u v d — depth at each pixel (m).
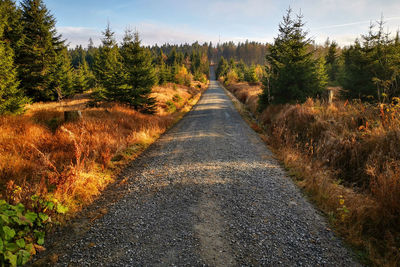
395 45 16.38
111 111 11.47
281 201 4.00
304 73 11.85
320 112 8.27
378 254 2.59
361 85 16.80
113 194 4.38
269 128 10.40
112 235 3.06
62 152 5.72
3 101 9.40
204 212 3.65
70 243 2.89
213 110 18.98
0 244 2.26
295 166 5.59
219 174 5.29
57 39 22.52
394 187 3.18
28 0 20.50
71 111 8.47
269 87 13.62
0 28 13.64
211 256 2.65
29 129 6.76
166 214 3.60
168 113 16.61
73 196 4.02
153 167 5.89
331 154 5.66
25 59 20.03
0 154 4.88
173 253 2.71
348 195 3.86
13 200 3.28
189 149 7.55
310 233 3.08
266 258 2.61
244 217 3.49
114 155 6.58
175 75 46.16
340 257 2.61
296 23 13.44
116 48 22.59
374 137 5.20
